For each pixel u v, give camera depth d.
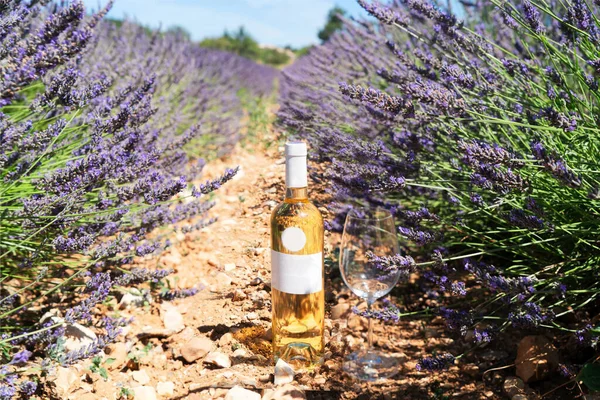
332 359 1.98
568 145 1.94
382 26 3.74
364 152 2.34
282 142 4.43
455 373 1.90
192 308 2.32
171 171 3.04
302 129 3.39
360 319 2.25
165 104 4.07
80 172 1.86
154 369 1.91
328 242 2.84
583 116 1.86
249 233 3.05
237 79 10.15
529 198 1.68
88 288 1.83
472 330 2.10
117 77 3.51
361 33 3.86
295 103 3.81
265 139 5.35
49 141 2.04
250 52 26.30
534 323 1.61
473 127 2.25
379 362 1.92
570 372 1.73
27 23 2.38
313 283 1.86
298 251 1.82
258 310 2.29
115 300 2.33
